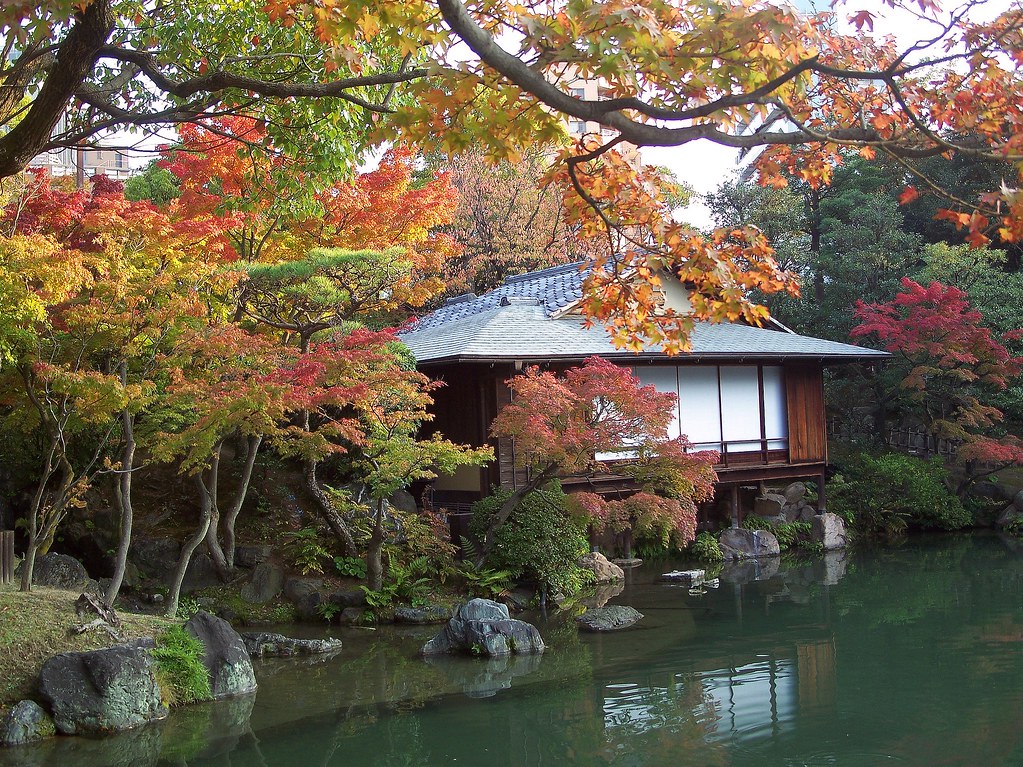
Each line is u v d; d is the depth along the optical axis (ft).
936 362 71.05
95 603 29.86
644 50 12.00
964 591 45.55
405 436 42.91
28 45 19.52
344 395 35.12
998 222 12.26
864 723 26.03
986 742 24.20
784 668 32.19
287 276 37.55
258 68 26.17
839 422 85.56
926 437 79.97
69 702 26.21
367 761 23.94
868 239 84.99
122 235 29.68
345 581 44.06
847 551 61.57
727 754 23.93
